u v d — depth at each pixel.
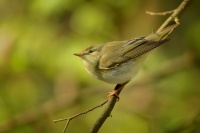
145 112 13.19
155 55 13.55
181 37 14.00
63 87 12.95
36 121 13.39
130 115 12.88
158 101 13.40
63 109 13.33
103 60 9.99
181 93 13.46
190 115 13.15
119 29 13.19
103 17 12.92
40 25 12.86
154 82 13.42
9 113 13.32
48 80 13.51
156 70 13.37
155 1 13.42
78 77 12.50
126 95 13.37
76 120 13.42
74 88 12.95
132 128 12.79
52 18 12.93
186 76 13.55
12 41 12.73
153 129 11.97
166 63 13.45
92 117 13.27
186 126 12.05
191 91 13.47
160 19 13.55
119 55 9.91
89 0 13.01
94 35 12.88
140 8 13.33
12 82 13.23
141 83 13.41
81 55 10.26
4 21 13.01
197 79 13.62
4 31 12.84
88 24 12.83
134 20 13.28
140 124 12.79
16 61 12.70
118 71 9.89
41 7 12.63
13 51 12.70
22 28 12.84
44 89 13.58
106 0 13.03
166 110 13.26
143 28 13.23
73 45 12.59
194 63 13.38
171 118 13.14
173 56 13.77
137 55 9.66
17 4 13.05
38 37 12.75
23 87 13.37
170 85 13.51
